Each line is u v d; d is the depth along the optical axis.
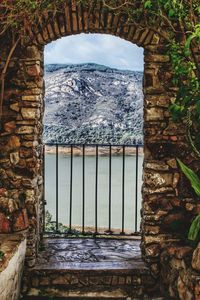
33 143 4.78
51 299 4.59
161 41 4.73
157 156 4.82
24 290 4.68
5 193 4.77
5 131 4.79
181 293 4.04
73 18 4.70
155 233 4.82
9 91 4.77
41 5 4.64
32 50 4.73
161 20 4.64
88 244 5.51
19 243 4.36
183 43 4.65
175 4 4.48
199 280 3.70
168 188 4.82
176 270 4.27
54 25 4.71
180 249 4.34
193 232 4.03
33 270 4.70
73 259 4.98
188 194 4.80
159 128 4.79
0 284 3.64
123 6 4.63
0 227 4.70
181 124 4.77
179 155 4.80
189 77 4.66
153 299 4.60
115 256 5.08
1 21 4.66
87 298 4.64
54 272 4.69
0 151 4.80
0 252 3.98
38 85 4.79
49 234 5.86
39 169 5.15
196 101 4.38
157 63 4.76
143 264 4.83
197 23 4.54
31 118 4.77
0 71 4.73
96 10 4.68
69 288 4.71
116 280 4.71
